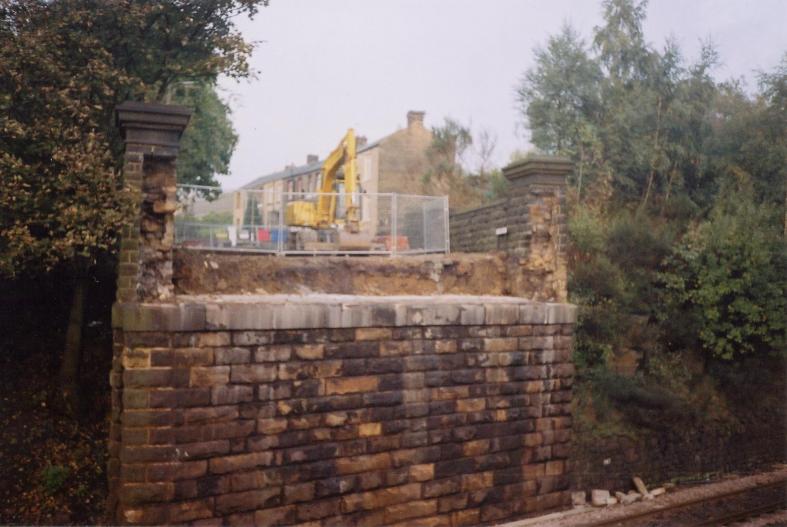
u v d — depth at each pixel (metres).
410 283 10.90
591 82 19.56
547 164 11.33
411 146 30.67
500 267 11.74
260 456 8.23
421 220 15.66
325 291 10.10
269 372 8.31
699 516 10.62
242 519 8.11
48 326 13.27
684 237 15.26
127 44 11.52
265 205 14.59
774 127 16.75
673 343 14.89
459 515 9.76
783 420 14.98
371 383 9.08
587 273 14.40
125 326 7.59
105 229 9.04
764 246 14.72
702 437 13.75
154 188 8.34
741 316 14.59
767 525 10.08
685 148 17.78
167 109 8.23
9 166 8.81
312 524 8.57
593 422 13.12
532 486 10.44
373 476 9.05
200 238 13.61
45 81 9.83
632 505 11.20
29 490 10.48
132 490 7.55
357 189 15.18
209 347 7.94
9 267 9.02
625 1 18.97
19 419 11.43
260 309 8.20
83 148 9.30
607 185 17.53
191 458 7.82
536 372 10.55
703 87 18.27
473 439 9.94
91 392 12.43
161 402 7.68
